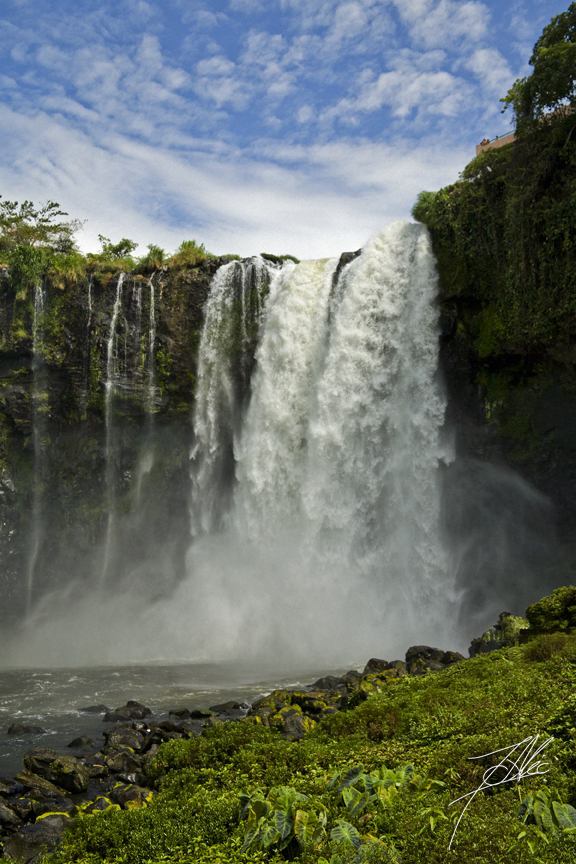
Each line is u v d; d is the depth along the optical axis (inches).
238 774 333.1
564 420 978.7
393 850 194.2
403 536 1072.8
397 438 1084.5
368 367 1113.4
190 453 1339.8
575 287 893.8
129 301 1333.7
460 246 1031.0
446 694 402.6
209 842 248.8
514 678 403.2
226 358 1291.8
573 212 886.4
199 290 1315.2
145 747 483.2
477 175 1026.7
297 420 1185.4
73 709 674.8
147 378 1326.3
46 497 1406.3
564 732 285.1
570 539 980.6
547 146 927.7
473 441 1058.1
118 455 1379.2
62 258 1398.9
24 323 1365.7
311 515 1138.7
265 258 1300.4
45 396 1378.0
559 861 177.6
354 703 510.6
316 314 1200.8
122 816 280.5
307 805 239.9
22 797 390.3
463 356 1056.8
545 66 900.0
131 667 1023.0
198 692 743.7
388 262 1120.2
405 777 251.9
